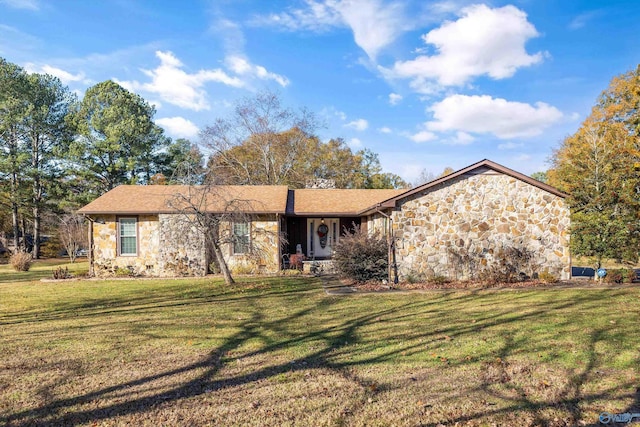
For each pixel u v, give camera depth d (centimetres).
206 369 573
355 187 3800
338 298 1150
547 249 1411
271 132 3519
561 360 577
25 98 3114
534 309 937
